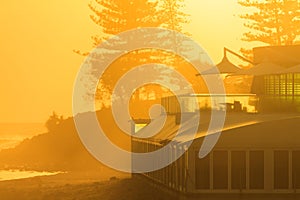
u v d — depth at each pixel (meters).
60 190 134.00
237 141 100.25
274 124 100.62
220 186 99.94
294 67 130.50
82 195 124.19
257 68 134.75
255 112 121.69
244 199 100.06
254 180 100.38
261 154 100.56
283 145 100.56
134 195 117.25
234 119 111.38
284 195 100.38
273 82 142.25
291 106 123.38
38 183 151.38
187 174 99.31
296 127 100.75
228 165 100.00
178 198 105.50
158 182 123.12
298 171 100.56
